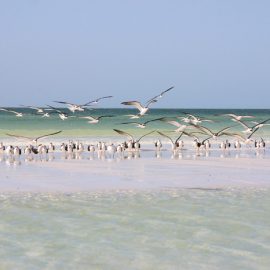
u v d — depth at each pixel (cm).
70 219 1755
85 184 2542
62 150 4503
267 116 16775
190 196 2225
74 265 1301
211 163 3622
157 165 3462
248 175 2961
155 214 1844
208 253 1405
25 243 1472
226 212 1888
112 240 1511
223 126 9588
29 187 2427
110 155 4331
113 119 12062
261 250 1432
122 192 2316
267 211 1909
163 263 1324
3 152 4359
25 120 10638
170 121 3634
